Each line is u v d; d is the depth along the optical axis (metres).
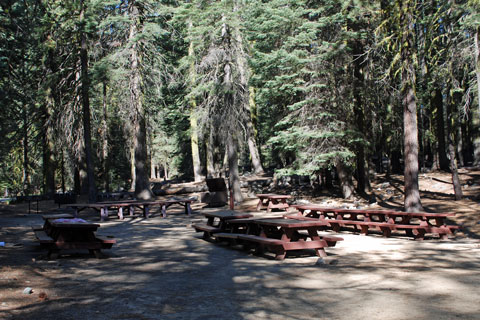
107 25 25.55
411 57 15.95
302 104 20.09
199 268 7.70
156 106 31.80
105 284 6.33
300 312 4.89
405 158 16.03
